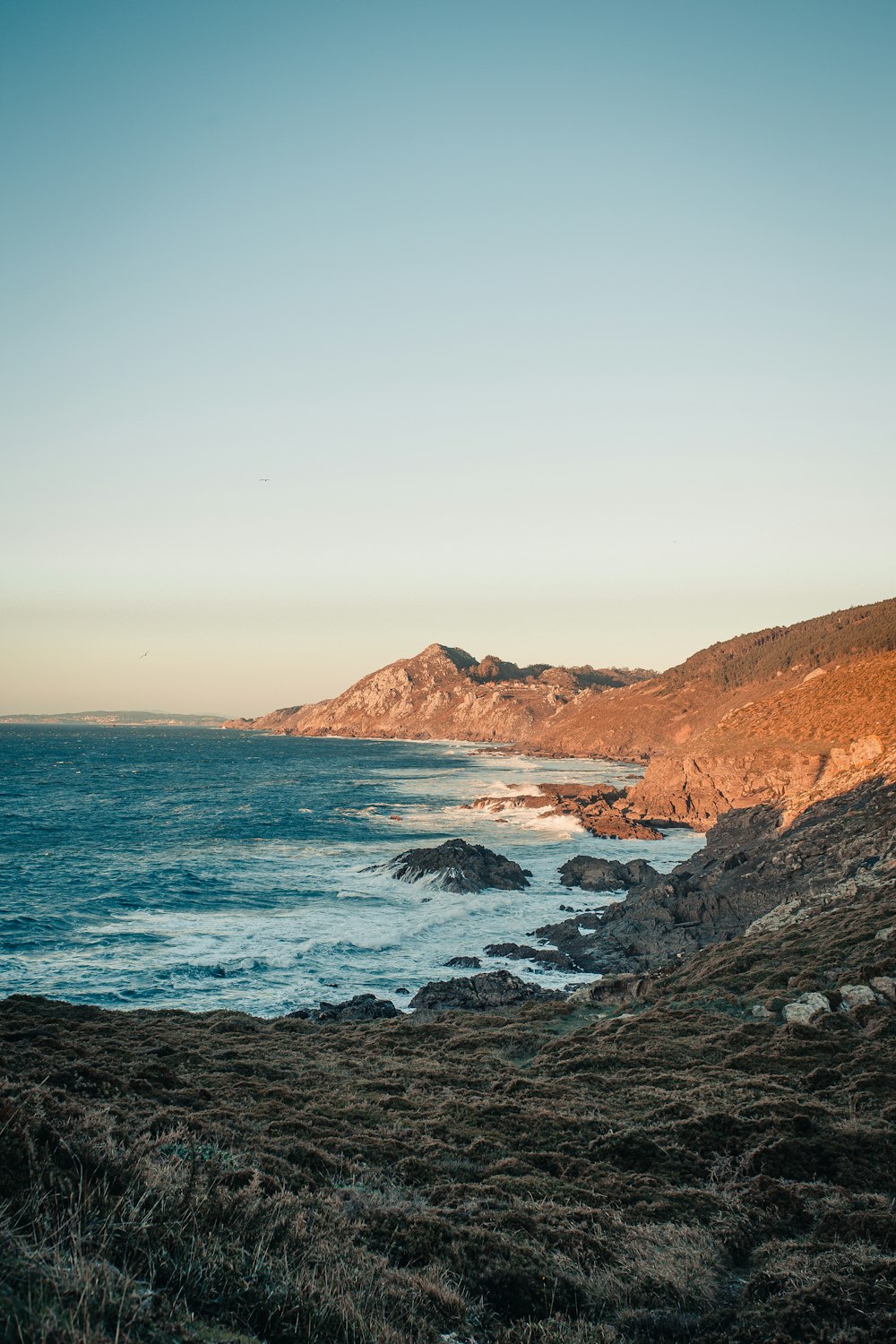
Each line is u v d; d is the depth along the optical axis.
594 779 177.38
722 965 30.69
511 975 40.50
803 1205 12.20
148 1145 9.98
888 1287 9.23
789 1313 8.82
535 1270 9.48
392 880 66.31
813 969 26.72
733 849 66.38
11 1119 8.31
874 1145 14.22
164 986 39.03
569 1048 22.77
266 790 145.38
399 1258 9.33
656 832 95.62
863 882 39.38
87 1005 29.31
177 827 95.19
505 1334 8.02
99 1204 7.54
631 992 33.16
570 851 85.12
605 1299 9.27
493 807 118.31
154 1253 6.98
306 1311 6.90
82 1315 5.38
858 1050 19.62
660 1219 11.74
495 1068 21.95
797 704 107.12
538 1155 14.20
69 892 59.00
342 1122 15.70
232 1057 21.70
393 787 156.62
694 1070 19.91
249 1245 8.00
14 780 151.88
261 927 51.09
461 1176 13.27
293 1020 29.84
